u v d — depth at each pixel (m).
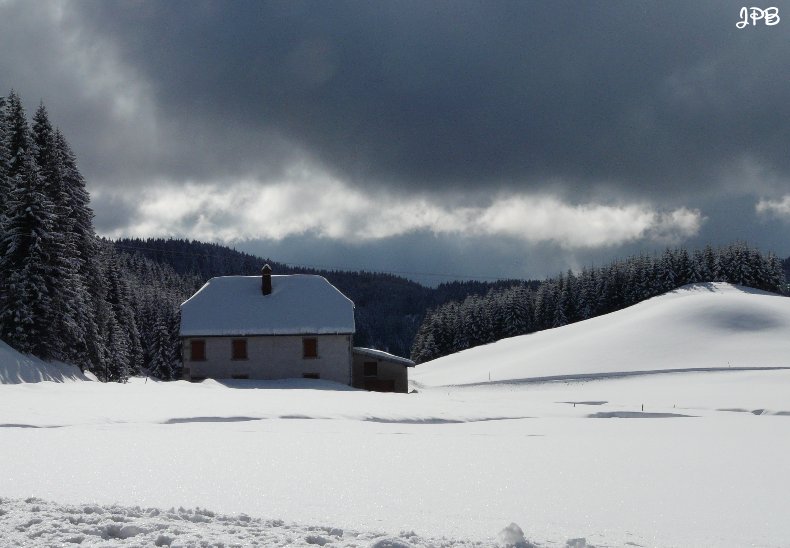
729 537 6.87
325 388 49.91
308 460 11.94
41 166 50.38
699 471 11.48
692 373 60.22
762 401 36.09
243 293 57.38
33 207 43.53
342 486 9.28
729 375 55.81
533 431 20.03
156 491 8.44
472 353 104.50
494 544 5.92
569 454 13.78
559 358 76.94
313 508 7.69
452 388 64.50
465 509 8.00
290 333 53.69
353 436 16.70
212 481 9.30
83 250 53.59
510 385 63.09
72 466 10.34
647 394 44.09
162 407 23.22
